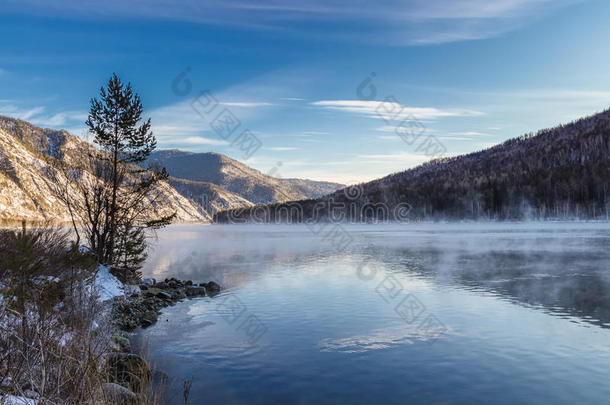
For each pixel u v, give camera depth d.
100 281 16.34
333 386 10.77
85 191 22.58
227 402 9.62
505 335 15.29
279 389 10.51
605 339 14.68
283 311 19.78
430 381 11.05
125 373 9.61
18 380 5.36
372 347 14.09
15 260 7.69
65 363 5.76
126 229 23.58
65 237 12.49
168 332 16.14
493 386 10.66
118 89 24.00
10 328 5.88
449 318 18.02
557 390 10.37
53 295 8.03
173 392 10.09
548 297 22.36
